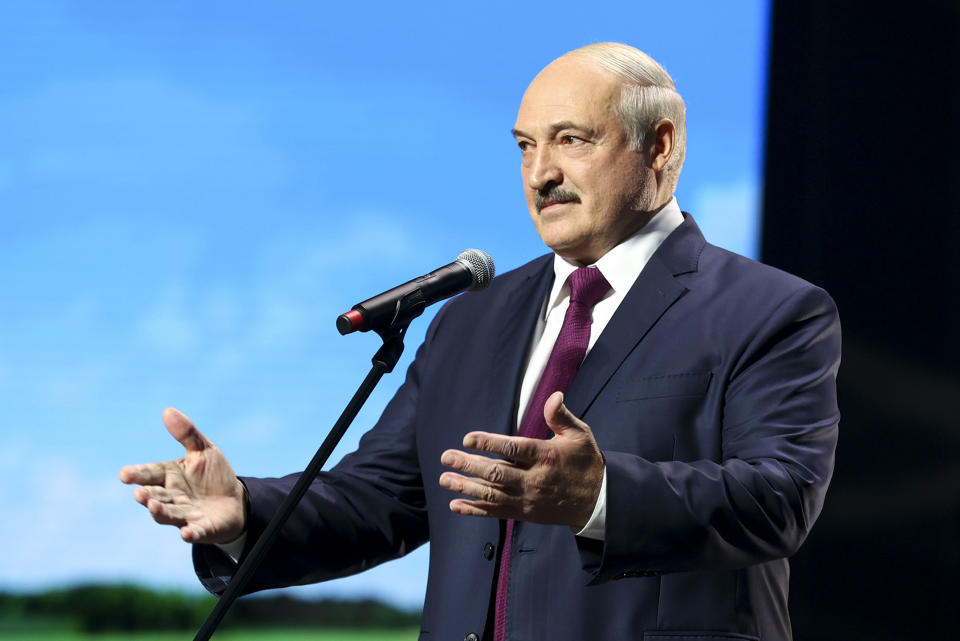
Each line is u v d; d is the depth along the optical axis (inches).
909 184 504.1
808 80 513.7
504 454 180.4
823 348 227.9
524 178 252.2
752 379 221.3
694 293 235.5
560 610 215.0
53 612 624.7
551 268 264.2
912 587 506.3
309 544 244.2
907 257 503.8
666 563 195.5
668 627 211.5
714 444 219.5
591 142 243.8
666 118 250.4
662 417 220.8
